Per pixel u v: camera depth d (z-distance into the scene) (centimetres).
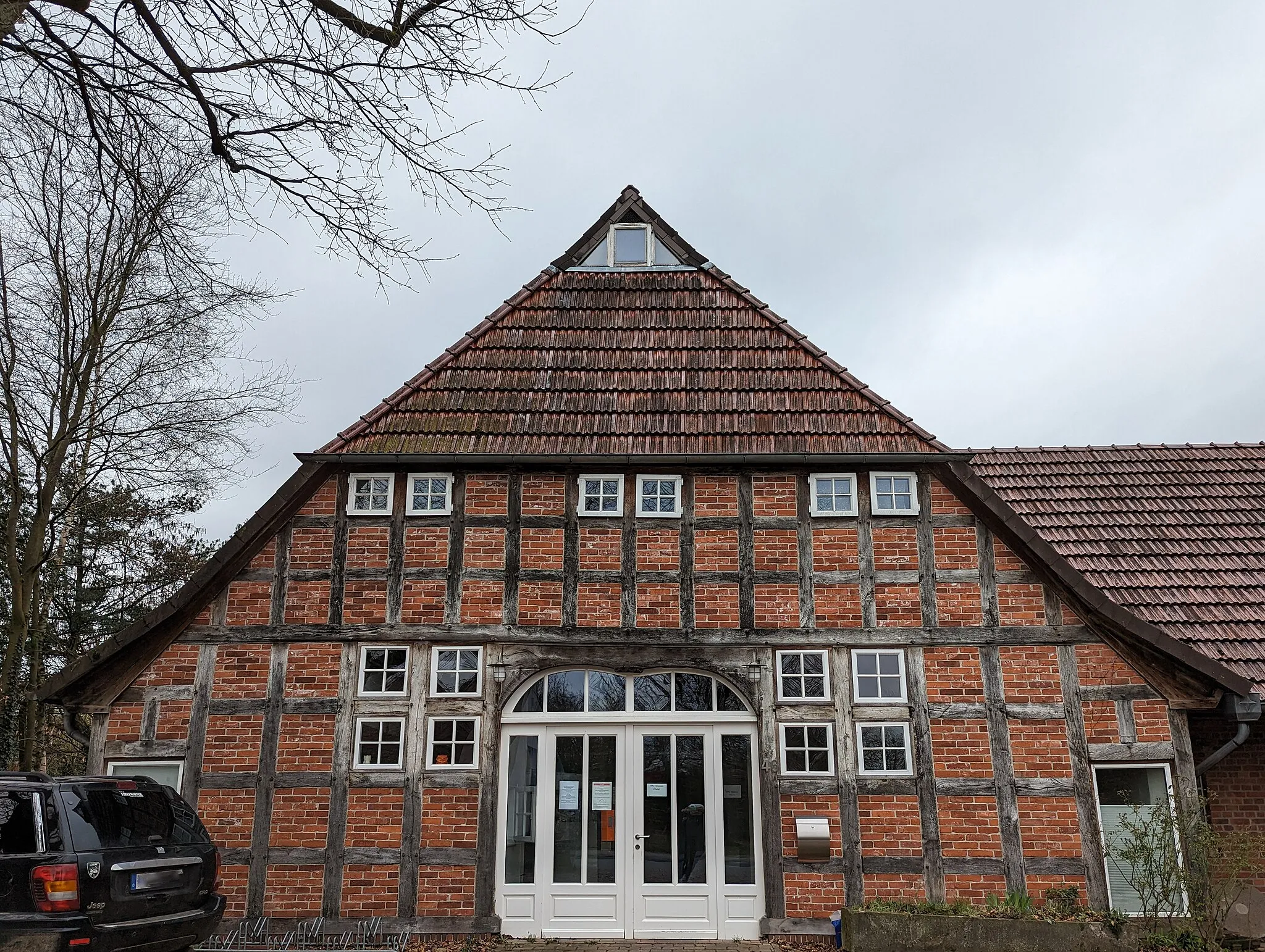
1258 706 960
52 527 1503
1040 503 1338
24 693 1194
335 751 1017
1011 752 1003
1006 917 889
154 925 727
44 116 650
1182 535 1259
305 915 973
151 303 1271
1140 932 876
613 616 1052
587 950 930
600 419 1123
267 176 655
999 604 1042
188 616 1053
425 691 1033
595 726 1038
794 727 1023
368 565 1067
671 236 1286
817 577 1059
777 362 1170
